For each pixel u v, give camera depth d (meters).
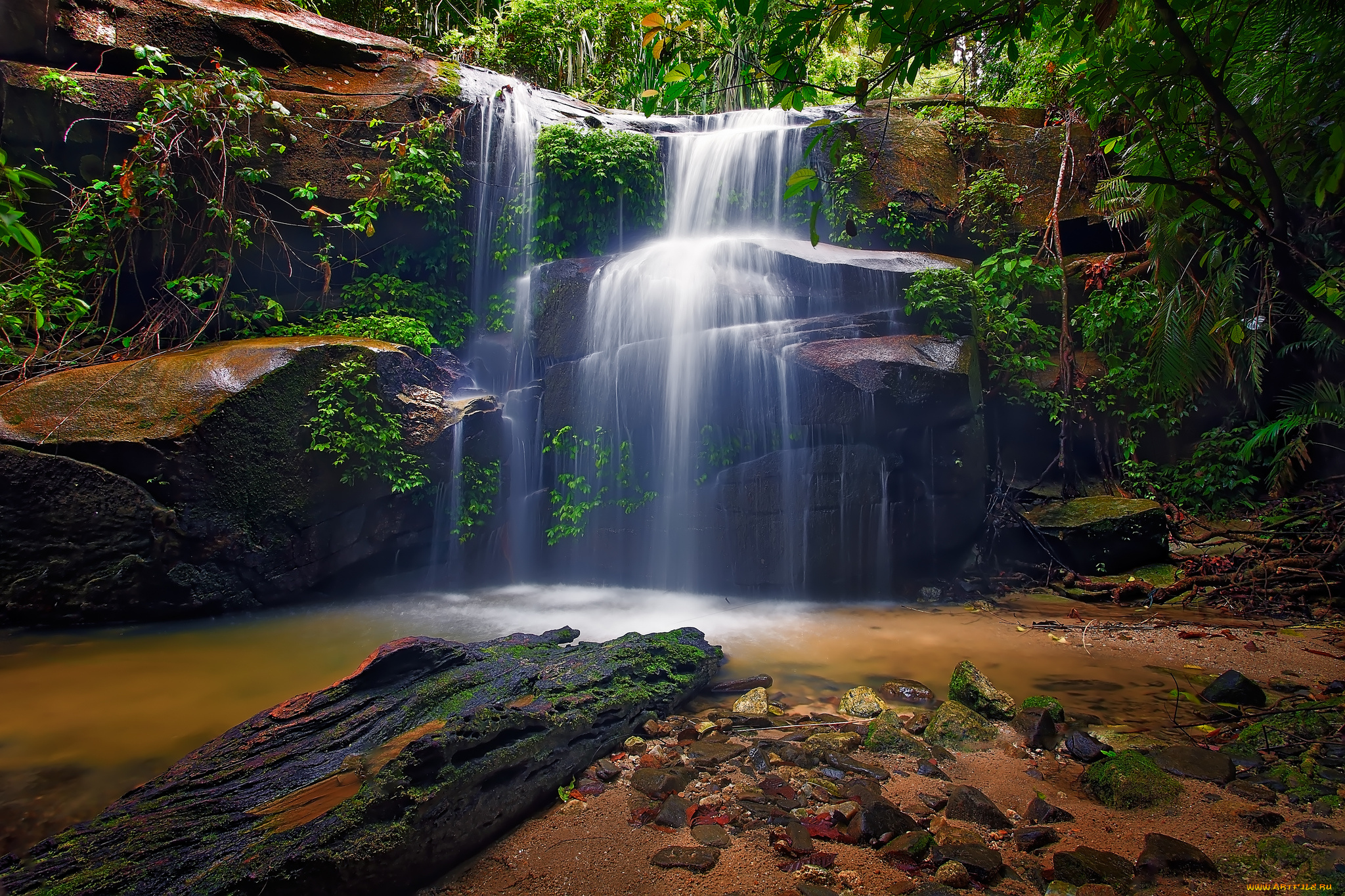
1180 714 4.07
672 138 10.90
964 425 7.48
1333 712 3.86
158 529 6.15
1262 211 2.61
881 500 7.21
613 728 3.62
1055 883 2.41
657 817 2.94
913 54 2.68
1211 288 5.81
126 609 6.16
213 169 8.45
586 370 7.98
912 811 2.98
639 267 8.35
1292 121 3.09
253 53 9.37
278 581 6.69
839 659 5.22
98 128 8.16
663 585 7.60
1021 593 7.38
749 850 2.69
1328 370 8.91
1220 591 6.78
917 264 8.22
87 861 2.46
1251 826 2.78
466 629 6.09
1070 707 4.21
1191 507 9.11
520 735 3.07
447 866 2.66
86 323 7.96
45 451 6.01
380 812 2.51
